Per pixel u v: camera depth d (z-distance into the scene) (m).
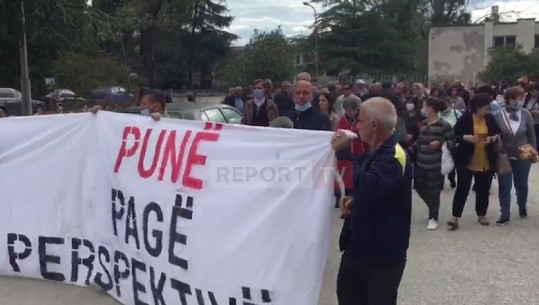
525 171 7.95
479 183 7.68
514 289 5.36
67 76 27.44
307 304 3.77
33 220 5.54
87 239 5.28
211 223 4.20
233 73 35.78
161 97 5.92
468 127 7.41
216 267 4.14
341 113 9.38
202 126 4.46
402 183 3.30
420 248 6.73
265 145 4.02
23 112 16.19
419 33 70.06
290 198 3.85
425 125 7.60
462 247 6.73
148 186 4.70
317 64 52.62
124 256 4.90
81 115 5.36
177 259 4.39
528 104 12.77
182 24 62.84
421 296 5.23
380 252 3.37
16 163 5.62
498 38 54.41
